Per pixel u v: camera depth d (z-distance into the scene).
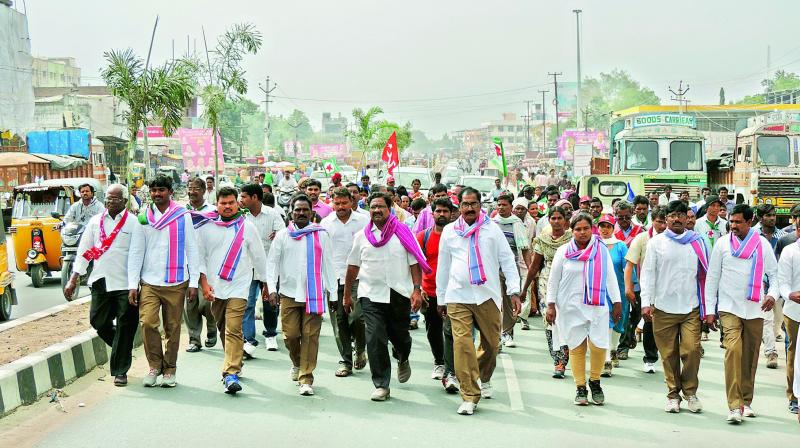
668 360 8.01
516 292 8.00
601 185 21.97
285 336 8.62
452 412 7.84
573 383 9.17
